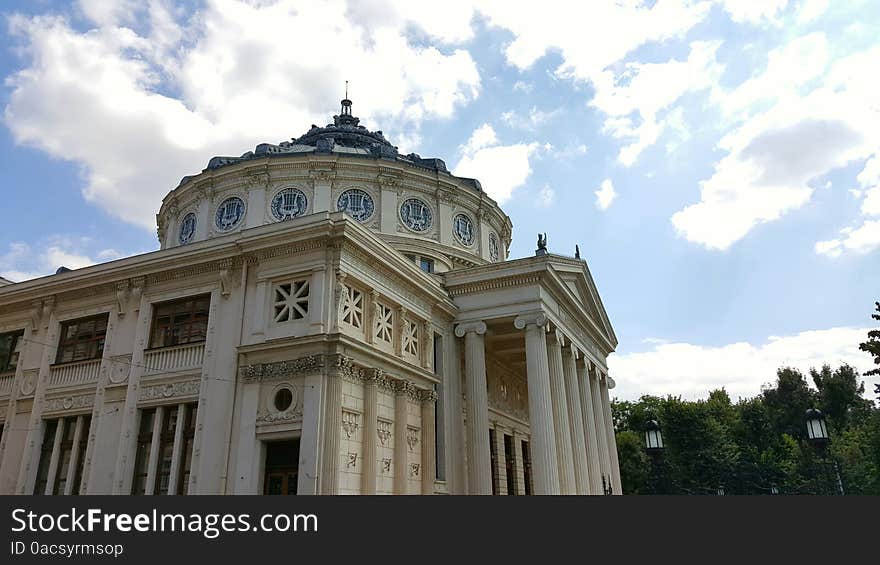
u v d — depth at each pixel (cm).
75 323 2905
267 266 2475
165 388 2494
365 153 4106
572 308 3594
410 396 2750
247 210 3791
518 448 4066
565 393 3378
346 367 2306
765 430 8250
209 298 2584
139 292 2714
